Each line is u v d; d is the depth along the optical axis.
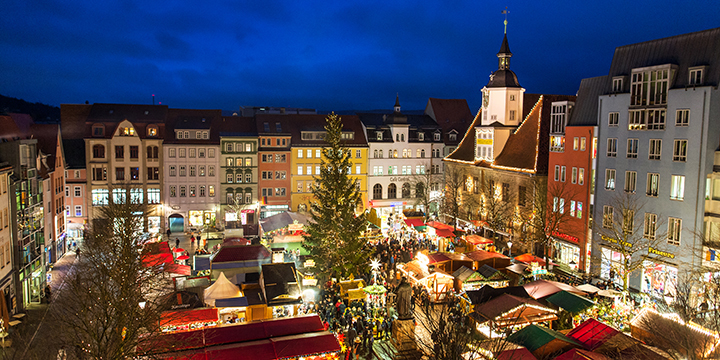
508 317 33.75
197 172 80.62
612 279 48.72
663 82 45.53
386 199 92.44
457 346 23.17
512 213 67.12
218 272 47.31
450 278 44.19
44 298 47.16
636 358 26.73
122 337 28.53
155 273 37.53
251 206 82.69
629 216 47.97
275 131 85.31
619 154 49.94
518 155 68.12
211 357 27.91
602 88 53.72
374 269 45.88
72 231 74.56
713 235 42.41
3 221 41.78
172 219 81.44
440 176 95.19
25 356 33.81
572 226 55.91
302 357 29.34
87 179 75.19
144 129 78.19
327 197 53.59
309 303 41.31
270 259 50.03
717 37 42.50
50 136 62.31
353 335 32.34
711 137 41.88
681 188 43.72
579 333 30.25
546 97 65.44
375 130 91.69
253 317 37.91
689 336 27.91
